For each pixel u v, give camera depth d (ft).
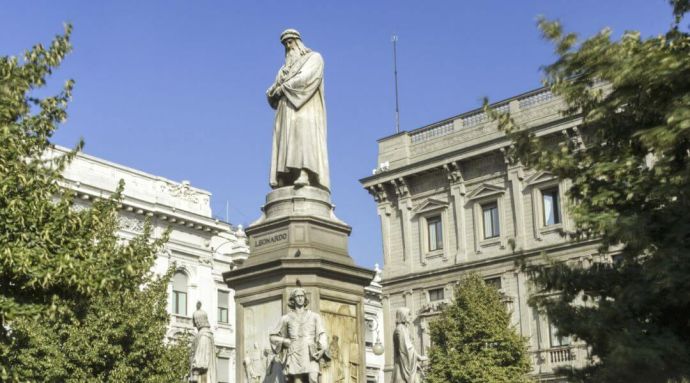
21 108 47.67
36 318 43.16
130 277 49.57
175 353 91.50
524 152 46.16
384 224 157.79
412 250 153.28
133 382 84.43
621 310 39.75
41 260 42.68
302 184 50.37
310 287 46.50
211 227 160.45
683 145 39.60
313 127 51.78
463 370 120.16
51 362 76.43
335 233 49.93
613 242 41.45
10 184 43.29
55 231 44.65
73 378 79.30
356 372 47.57
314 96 52.39
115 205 55.98
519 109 142.10
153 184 153.38
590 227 41.88
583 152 44.60
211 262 161.17
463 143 148.97
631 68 39.81
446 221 149.07
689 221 38.63
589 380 42.50
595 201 41.11
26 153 48.08
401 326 55.52
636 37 42.50
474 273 130.52
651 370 38.58
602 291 42.68
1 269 41.65
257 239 49.90
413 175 153.48
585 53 44.16
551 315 42.22
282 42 53.88
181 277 155.94
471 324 123.03
